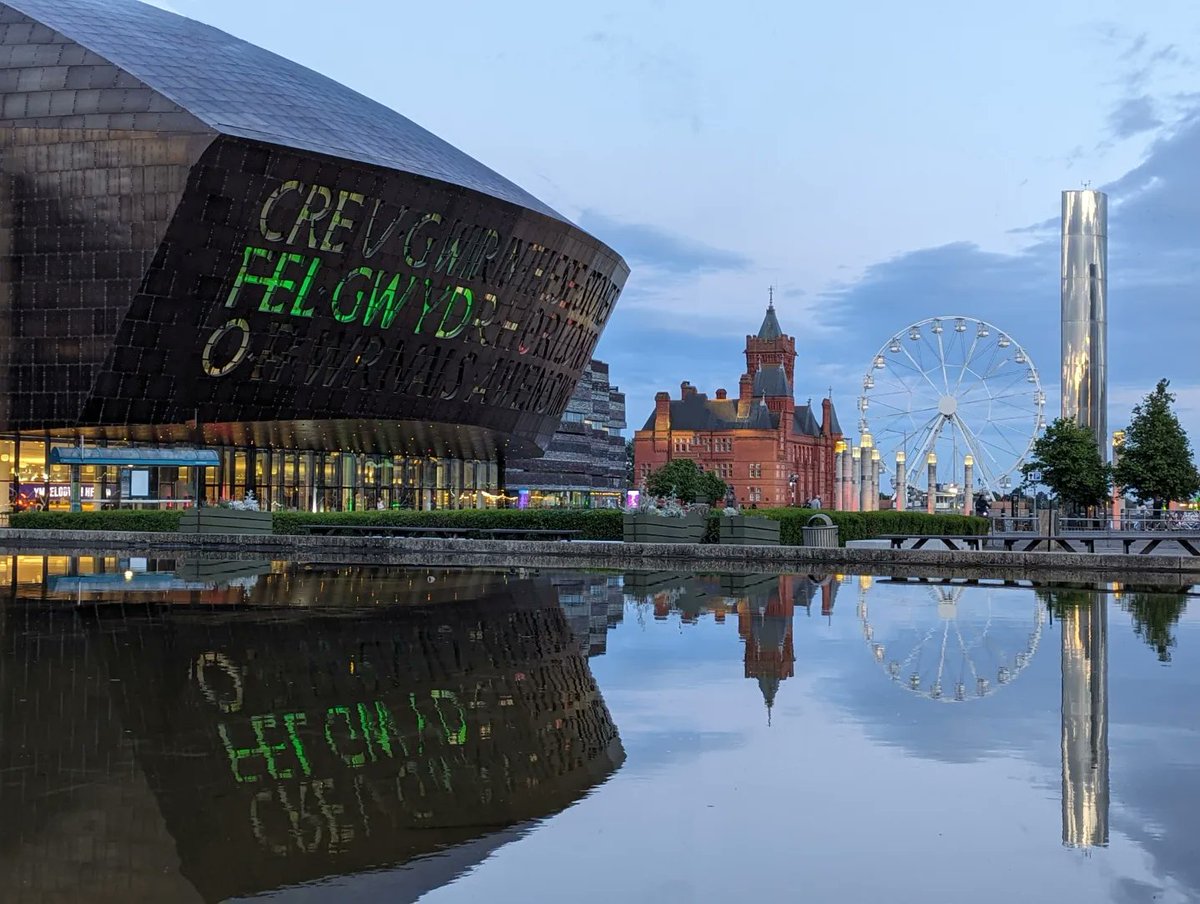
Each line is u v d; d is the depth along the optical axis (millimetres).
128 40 63031
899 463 90312
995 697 14852
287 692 15055
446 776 10867
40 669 16734
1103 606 26391
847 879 8180
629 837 9109
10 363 60438
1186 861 8547
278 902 7730
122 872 8250
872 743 12281
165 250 57469
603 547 45125
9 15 59781
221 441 77312
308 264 61062
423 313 67938
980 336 94438
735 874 8281
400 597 27922
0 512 66938
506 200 67250
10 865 8391
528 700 14617
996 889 7996
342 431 75125
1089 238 71688
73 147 57312
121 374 60125
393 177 60531
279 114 61000
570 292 78250
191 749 11844
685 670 17016
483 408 77000
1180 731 12836
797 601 27438
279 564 41156
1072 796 10242
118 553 48938
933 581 34250
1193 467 75875
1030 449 84000
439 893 7914
